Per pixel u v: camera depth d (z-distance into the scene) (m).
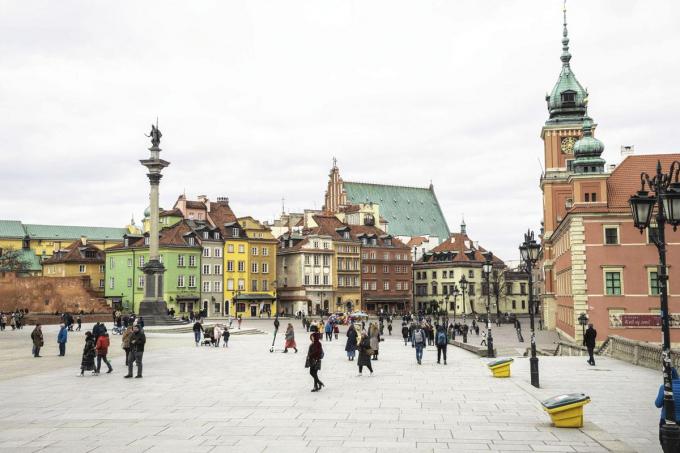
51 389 29.86
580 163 77.50
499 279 169.62
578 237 69.94
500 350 65.12
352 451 17.47
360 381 32.41
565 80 107.50
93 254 161.50
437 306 169.62
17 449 18.06
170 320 88.06
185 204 145.88
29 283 122.38
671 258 67.69
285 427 20.69
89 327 93.19
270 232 150.50
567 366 39.84
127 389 29.70
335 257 156.75
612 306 68.75
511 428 20.47
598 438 18.97
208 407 24.58
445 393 28.03
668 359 16.05
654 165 72.69
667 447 15.30
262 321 126.31
